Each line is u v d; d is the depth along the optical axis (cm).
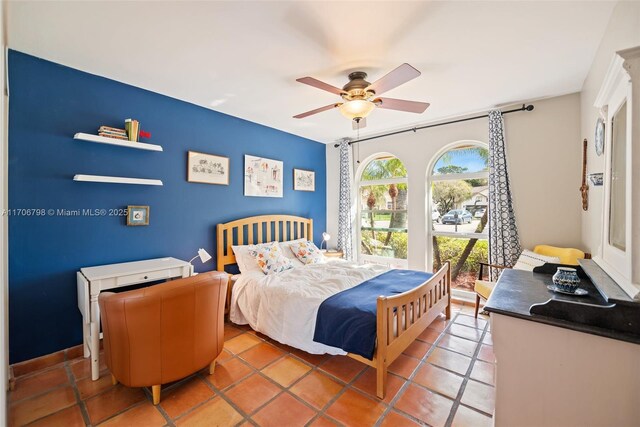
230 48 200
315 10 161
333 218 485
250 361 225
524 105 306
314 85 202
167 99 285
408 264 402
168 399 181
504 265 312
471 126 346
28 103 210
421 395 184
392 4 156
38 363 214
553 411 117
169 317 172
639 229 109
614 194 145
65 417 166
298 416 167
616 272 132
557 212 294
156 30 179
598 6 160
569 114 285
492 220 320
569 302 113
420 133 387
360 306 205
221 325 206
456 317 307
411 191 397
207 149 320
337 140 471
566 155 288
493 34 185
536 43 196
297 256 372
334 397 183
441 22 172
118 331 166
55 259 223
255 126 374
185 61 218
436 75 242
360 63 220
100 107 243
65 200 227
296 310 229
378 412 170
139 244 268
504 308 128
